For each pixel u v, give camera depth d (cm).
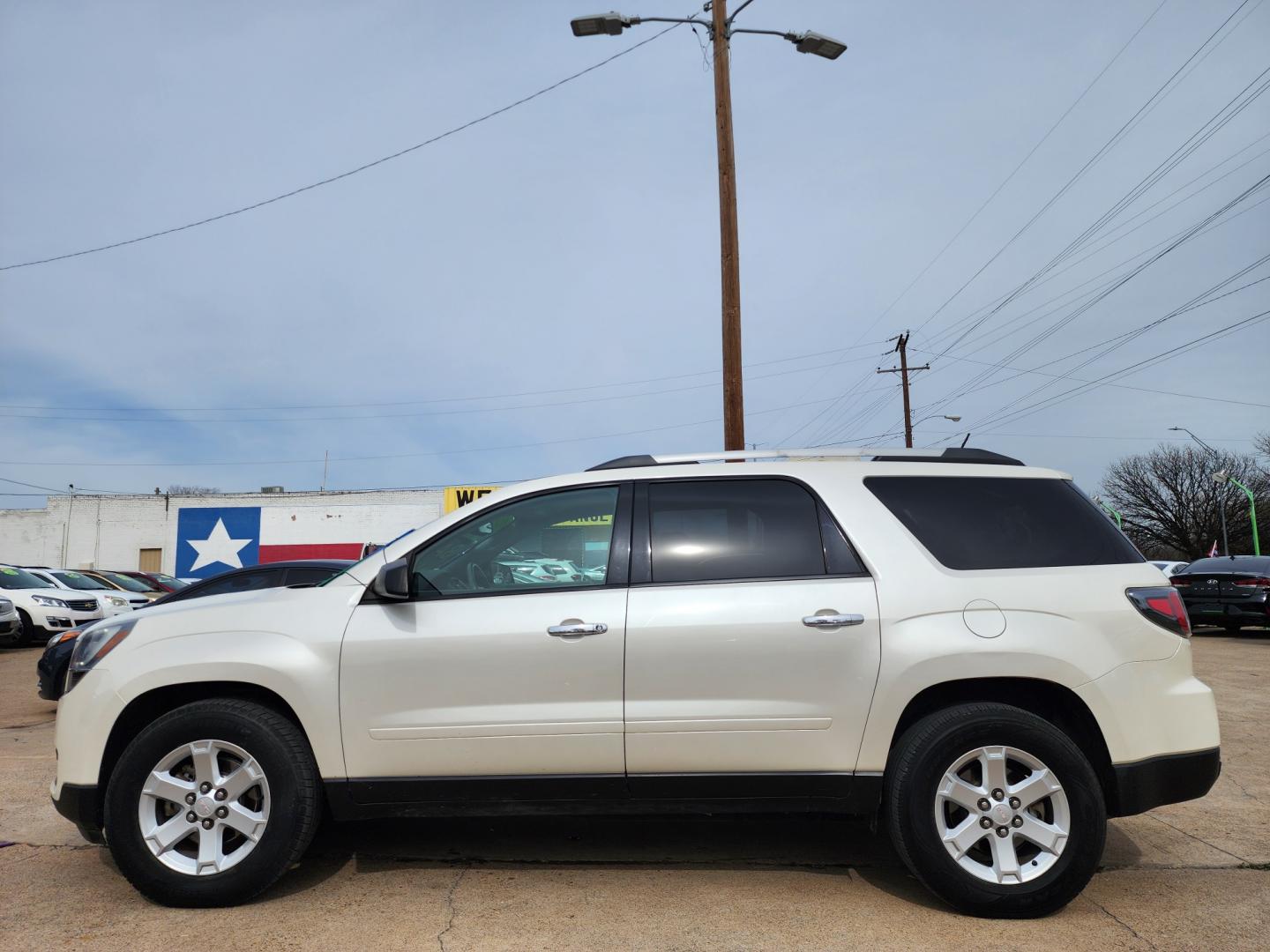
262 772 358
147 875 353
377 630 369
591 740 359
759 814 370
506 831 461
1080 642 358
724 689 359
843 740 357
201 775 359
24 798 534
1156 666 362
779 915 349
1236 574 1542
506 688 362
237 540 3822
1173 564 2272
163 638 375
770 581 371
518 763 361
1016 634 357
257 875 353
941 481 397
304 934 331
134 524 3928
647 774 360
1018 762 352
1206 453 5572
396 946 320
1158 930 334
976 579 369
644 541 383
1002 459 423
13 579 1563
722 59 1232
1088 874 340
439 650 364
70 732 372
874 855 423
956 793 348
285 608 379
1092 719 361
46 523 3944
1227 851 429
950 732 347
